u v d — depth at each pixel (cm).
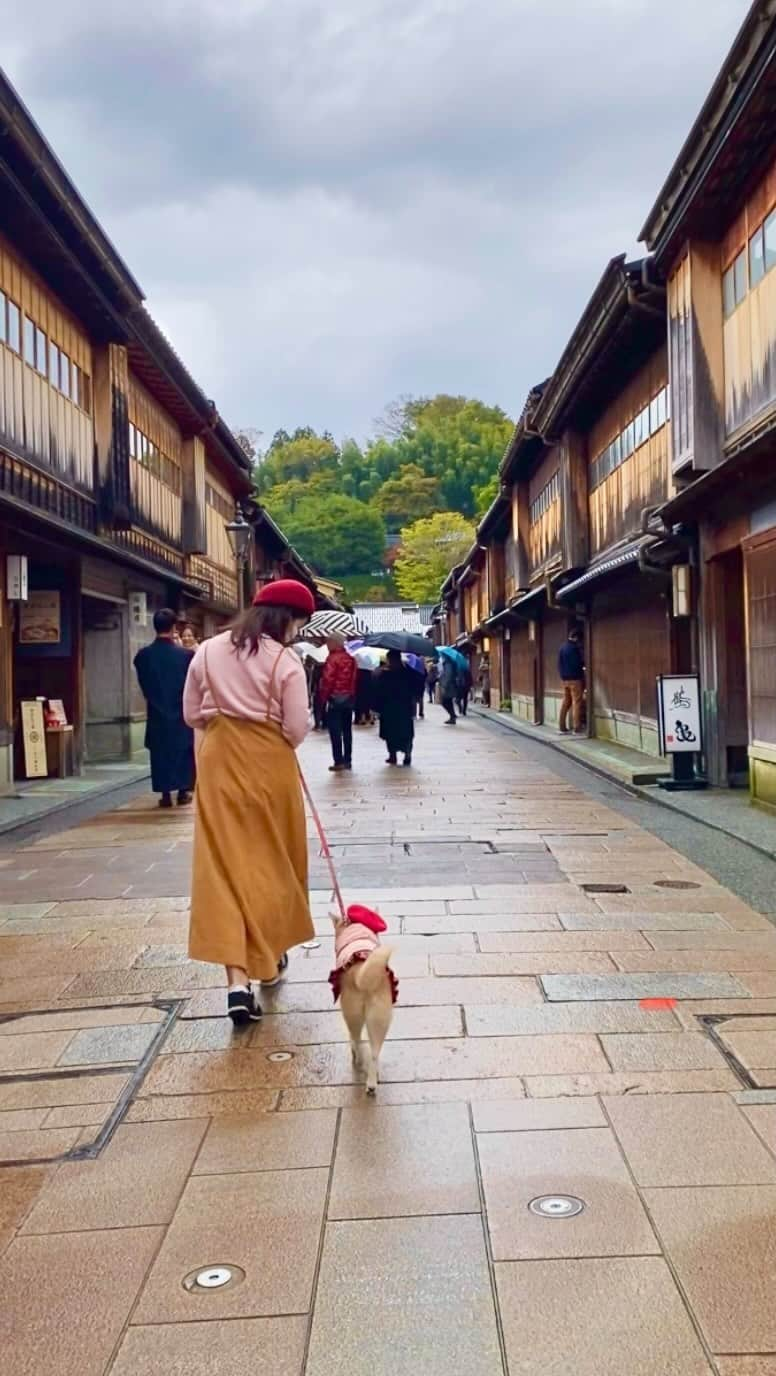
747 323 1044
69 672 1473
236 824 450
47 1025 453
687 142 1005
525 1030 429
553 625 2389
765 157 980
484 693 3894
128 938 587
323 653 2250
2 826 965
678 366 1191
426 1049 412
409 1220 290
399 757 1670
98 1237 287
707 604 1155
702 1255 270
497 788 1235
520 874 727
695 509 1124
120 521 1584
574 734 2030
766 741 957
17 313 1246
